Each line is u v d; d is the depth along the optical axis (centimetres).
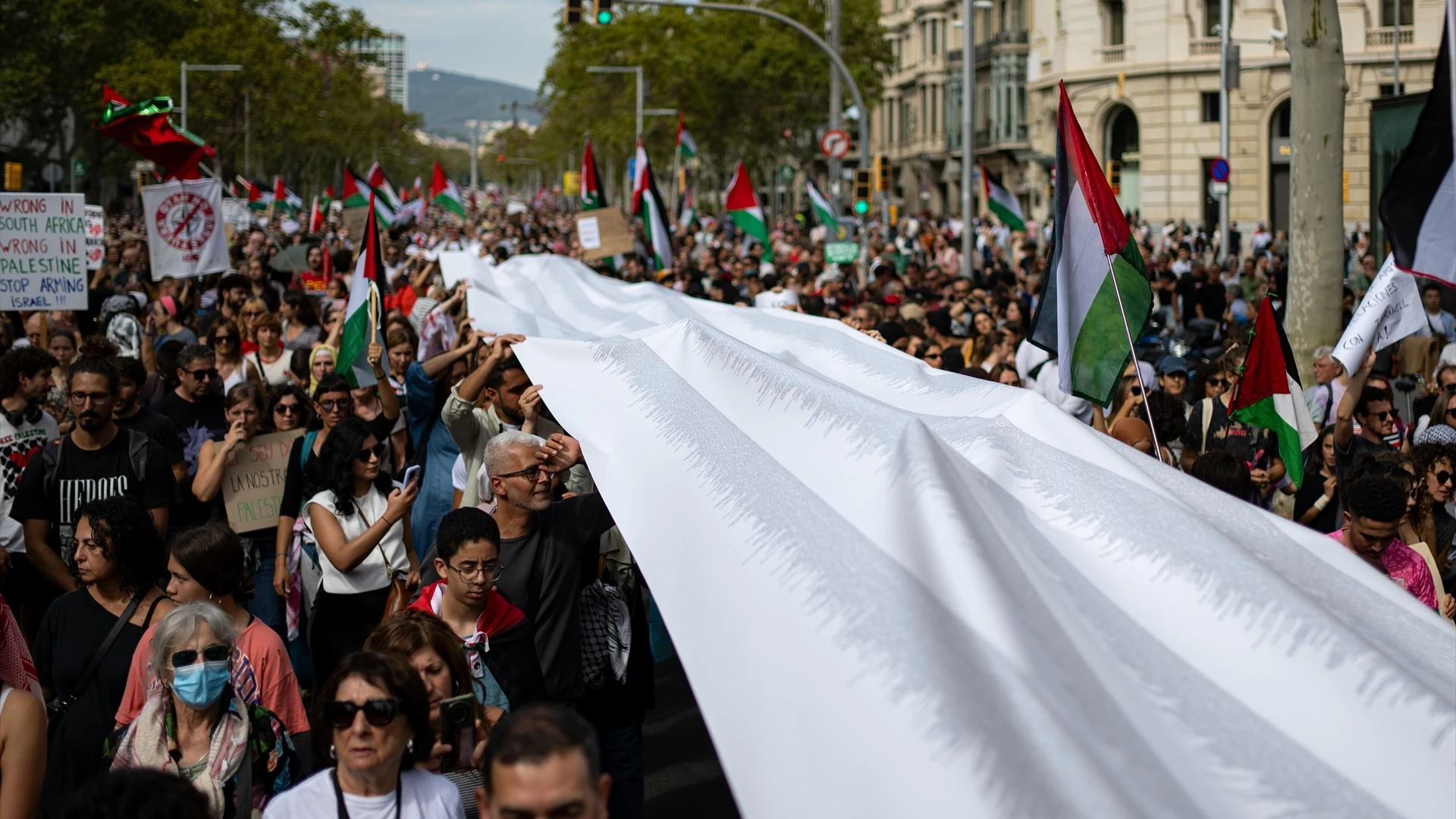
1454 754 284
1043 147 5978
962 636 284
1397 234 666
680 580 365
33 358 759
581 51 7769
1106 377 614
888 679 277
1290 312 1187
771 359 503
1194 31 5200
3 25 4891
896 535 322
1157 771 261
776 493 379
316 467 704
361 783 379
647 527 411
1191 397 1105
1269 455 851
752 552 352
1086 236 613
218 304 1504
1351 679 301
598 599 557
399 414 886
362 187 3703
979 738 256
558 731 284
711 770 724
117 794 286
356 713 373
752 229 2808
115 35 5347
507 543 532
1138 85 5344
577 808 279
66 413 973
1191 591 330
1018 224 2791
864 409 418
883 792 259
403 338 1012
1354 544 571
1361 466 632
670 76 6184
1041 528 361
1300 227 1172
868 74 5741
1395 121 1505
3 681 424
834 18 3089
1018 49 6544
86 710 527
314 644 659
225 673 440
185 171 1503
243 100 6006
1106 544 349
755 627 320
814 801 268
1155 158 5338
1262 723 288
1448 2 616
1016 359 1136
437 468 697
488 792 288
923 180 7988
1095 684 286
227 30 5634
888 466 364
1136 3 5334
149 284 1817
